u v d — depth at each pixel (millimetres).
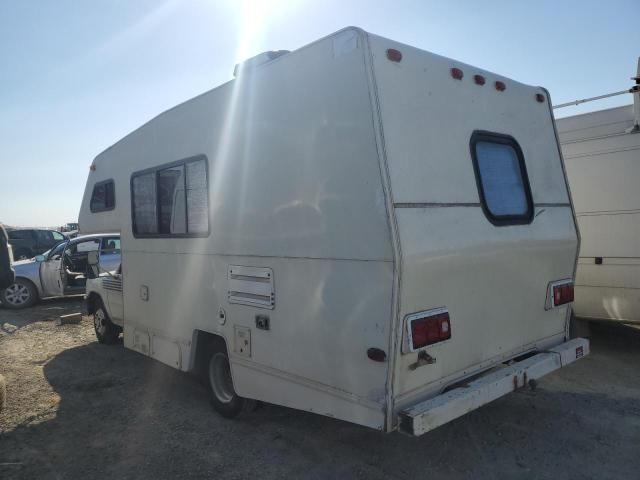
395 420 2744
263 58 3541
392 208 2682
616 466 3336
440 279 2896
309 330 3129
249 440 3854
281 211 3303
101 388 5152
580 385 4801
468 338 3191
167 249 4617
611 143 5609
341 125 2908
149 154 4945
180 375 5539
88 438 3998
